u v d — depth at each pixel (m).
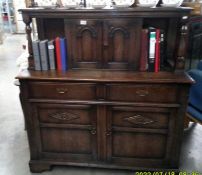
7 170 1.86
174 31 1.79
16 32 8.09
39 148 1.80
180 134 1.62
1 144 2.18
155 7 1.54
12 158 1.99
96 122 1.67
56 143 1.78
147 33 1.60
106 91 1.57
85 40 1.67
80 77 1.58
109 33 1.62
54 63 1.72
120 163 1.76
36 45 1.67
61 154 1.80
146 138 1.67
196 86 1.87
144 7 1.55
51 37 1.89
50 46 1.68
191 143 2.14
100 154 1.75
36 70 1.72
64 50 1.69
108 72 1.67
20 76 1.60
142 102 1.57
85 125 1.69
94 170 1.84
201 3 2.01
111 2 1.72
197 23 2.22
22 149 2.11
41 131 1.75
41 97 1.65
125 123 1.65
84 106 1.63
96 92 1.58
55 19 1.83
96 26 1.62
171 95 1.53
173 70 1.64
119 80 1.52
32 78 1.58
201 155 1.99
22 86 1.63
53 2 1.67
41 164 1.82
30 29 1.66
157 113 1.59
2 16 7.67
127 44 1.64
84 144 1.75
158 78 1.53
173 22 1.77
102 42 1.66
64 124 1.71
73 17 1.60
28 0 1.83
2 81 3.76
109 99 1.59
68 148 1.78
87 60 1.72
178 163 1.70
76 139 1.74
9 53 5.49
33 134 1.76
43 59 1.70
